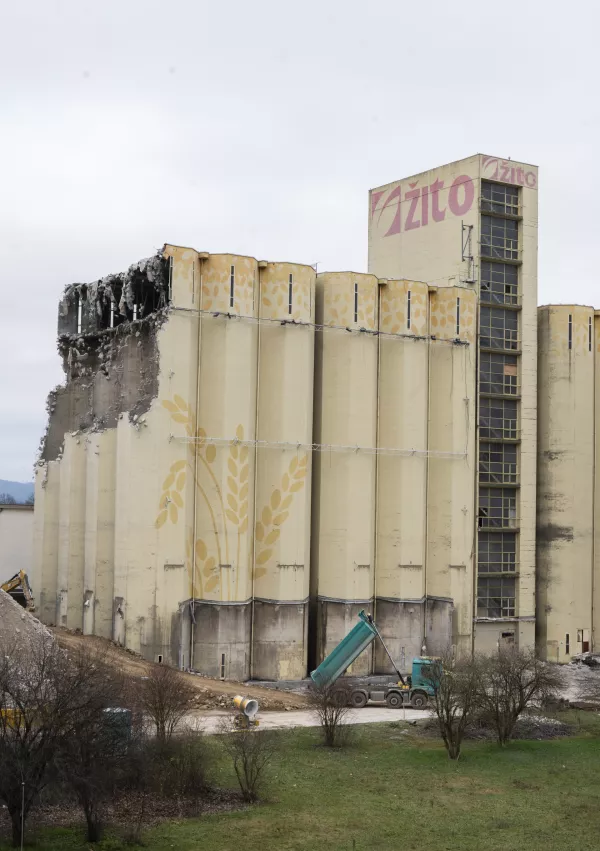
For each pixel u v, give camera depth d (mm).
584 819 37188
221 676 65438
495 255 78438
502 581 78000
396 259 83125
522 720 54781
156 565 63594
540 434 82062
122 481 65312
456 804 38938
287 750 46938
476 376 76188
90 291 75250
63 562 73250
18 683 36219
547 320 82062
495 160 77750
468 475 74625
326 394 71062
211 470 66250
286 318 68312
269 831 34594
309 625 71312
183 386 65062
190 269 65812
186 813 36281
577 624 80562
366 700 59688
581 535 81188
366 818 36625
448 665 54594
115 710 37094
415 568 72375
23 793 31625
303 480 68375
